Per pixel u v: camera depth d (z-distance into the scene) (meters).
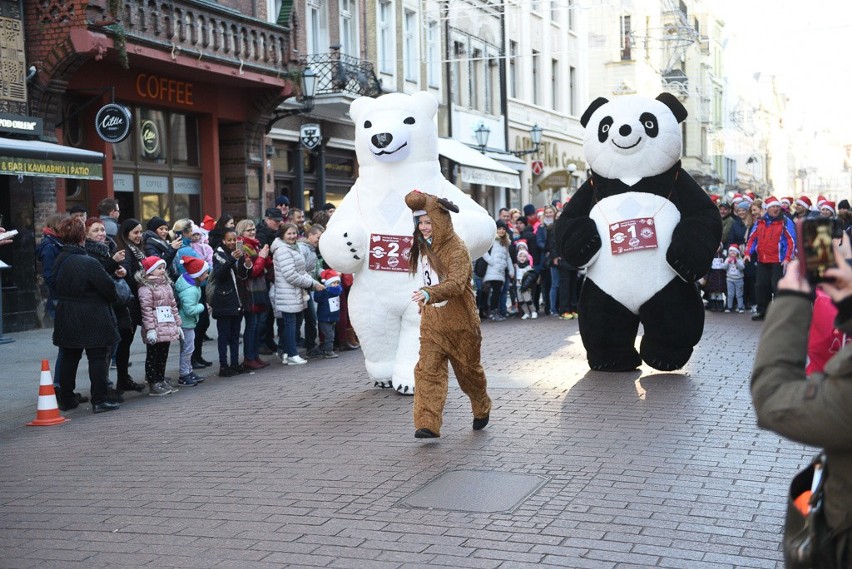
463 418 8.97
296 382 11.45
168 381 11.13
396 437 8.31
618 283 10.91
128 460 7.91
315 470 7.31
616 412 9.05
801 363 3.02
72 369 10.23
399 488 6.75
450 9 32.16
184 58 18.55
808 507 3.19
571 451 7.63
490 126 36.38
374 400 10.05
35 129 16.22
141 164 19.69
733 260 18.08
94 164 15.84
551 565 5.20
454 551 5.46
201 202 21.58
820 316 4.36
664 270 10.80
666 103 11.20
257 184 22.92
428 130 10.66
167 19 18.19
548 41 42.31
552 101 43.50
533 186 40.25
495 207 36.84
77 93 17.69
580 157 46.69
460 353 8.05
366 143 10.50
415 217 8.13
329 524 6.02
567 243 11.12
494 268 17.75
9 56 16.08
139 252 11.02
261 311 12.68
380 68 28.83
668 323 10.79
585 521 5.93
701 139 64.62
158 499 6.74
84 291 9.97
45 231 11.54
